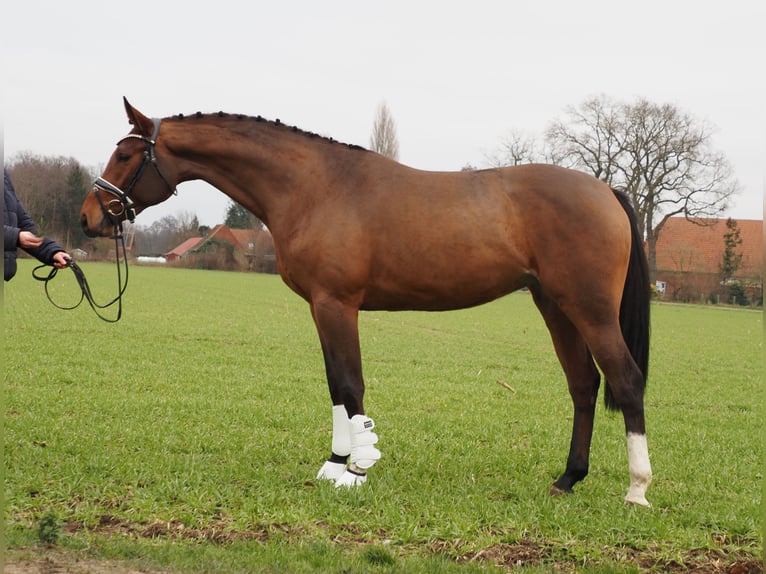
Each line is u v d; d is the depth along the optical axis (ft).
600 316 16.94
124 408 26.89
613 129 157.07
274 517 15.25
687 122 154.51
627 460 22.39
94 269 170.30
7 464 18.12
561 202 17.02
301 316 83.10
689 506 17.12
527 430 26.89
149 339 51.83
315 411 28.50
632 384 16.84
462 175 17.94
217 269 220.84
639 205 159.22
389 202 17.47
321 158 18.31
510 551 14.20
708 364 56.59
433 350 57.26
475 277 17.35
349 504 16.37
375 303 18.10
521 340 70.64
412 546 14.37
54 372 34.65
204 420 25.93
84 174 157.48
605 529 15.06
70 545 13.38
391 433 25.00
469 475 19.67
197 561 12.92
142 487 17.03
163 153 19.02
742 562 13.85
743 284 174.50
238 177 18.94
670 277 177.88
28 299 78.95
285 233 18.30
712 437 27.37
